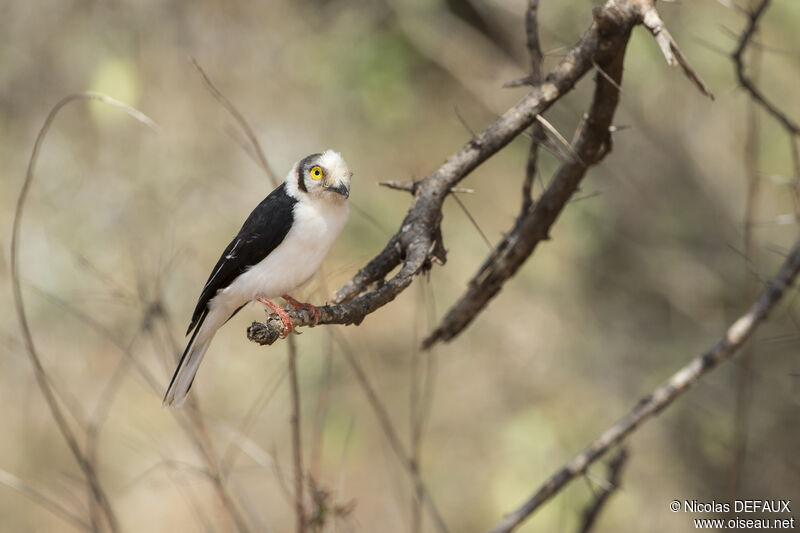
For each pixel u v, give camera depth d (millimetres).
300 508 7113
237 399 14219
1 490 12758
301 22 15227
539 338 15594
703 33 13438
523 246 6676
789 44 13586
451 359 15688
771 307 7125
